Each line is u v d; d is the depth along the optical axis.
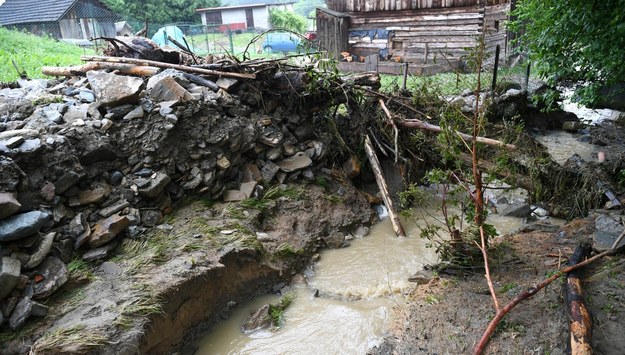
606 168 6.55
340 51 17.47
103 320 3.48
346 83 6.84
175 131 5.30
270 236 5.25
